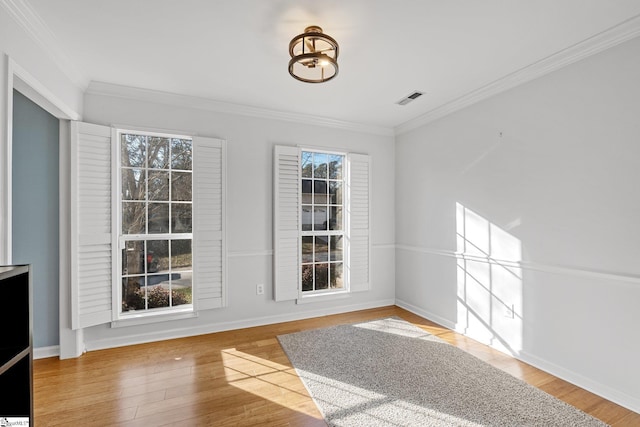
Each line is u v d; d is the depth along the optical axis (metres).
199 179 3.20
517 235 2.69
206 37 2.13
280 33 2.09
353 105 3.42
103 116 2.88
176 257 3.23
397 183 4.27
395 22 1.96
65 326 2.69
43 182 2.73
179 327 3.18
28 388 1.29
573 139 2.28
